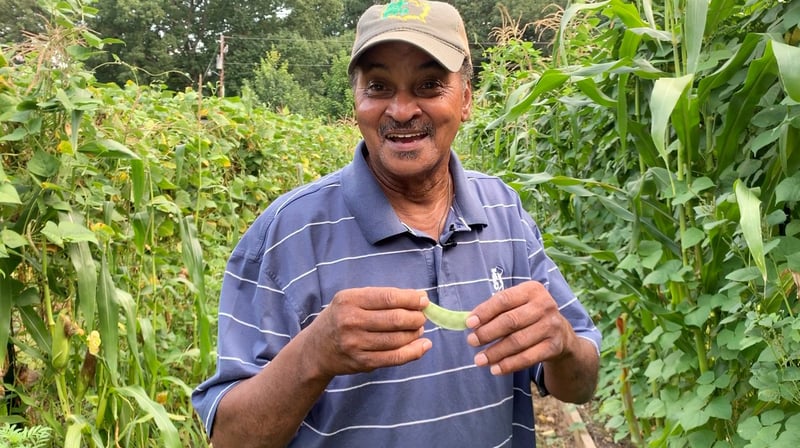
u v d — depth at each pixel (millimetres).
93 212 2492
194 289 2807
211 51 41094
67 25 2031
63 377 2146
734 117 1992
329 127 8984
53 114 2051
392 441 1391
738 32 2182
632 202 2346
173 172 3477
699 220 2287
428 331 1441
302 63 40906
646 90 2439
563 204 3596
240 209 4793
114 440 2398
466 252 1506
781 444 1758
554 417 4641
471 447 1439
